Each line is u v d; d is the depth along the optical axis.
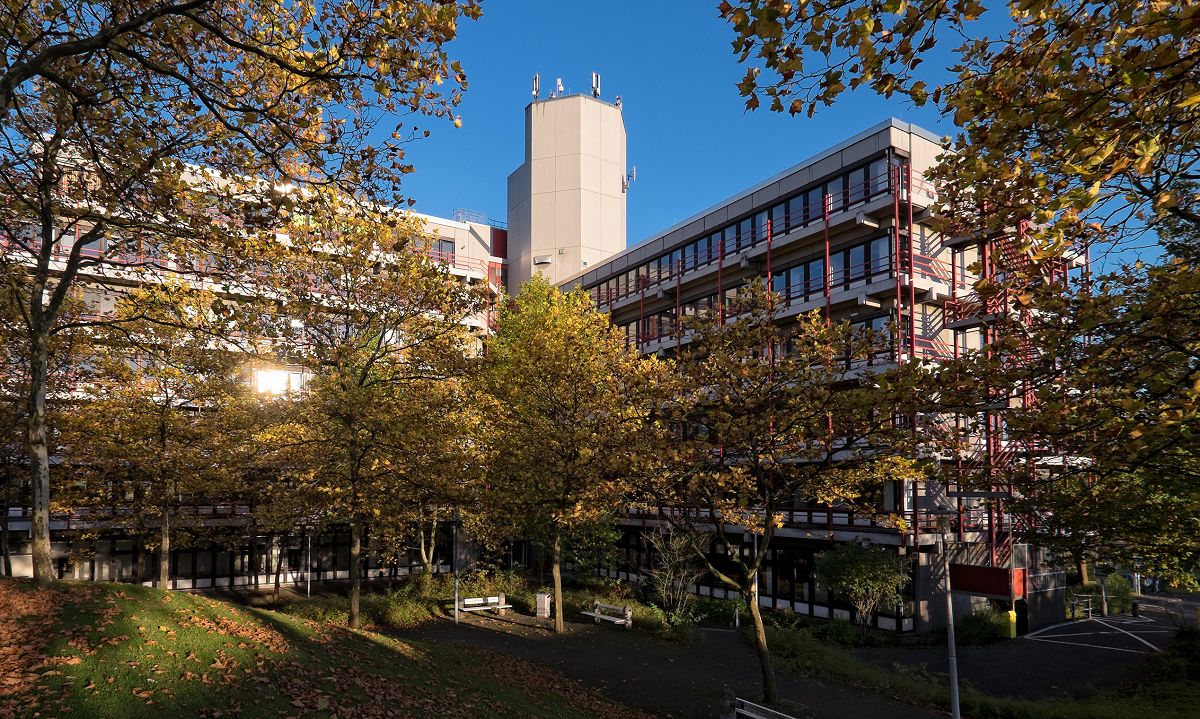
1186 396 7.77
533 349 25.33
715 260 41.91
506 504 25.28
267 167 11.88
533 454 24.09
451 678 14.82
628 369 22.23
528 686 16.55
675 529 32.16
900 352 28.28
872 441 15.83
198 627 12.47
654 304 47.28
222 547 38.12
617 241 58.38
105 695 9.33
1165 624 33.19
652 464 17.98
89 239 13.55
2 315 18.16
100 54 10.82
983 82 7.70
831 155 34.78
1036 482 14.17
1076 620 34.47
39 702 8.77
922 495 29.55
